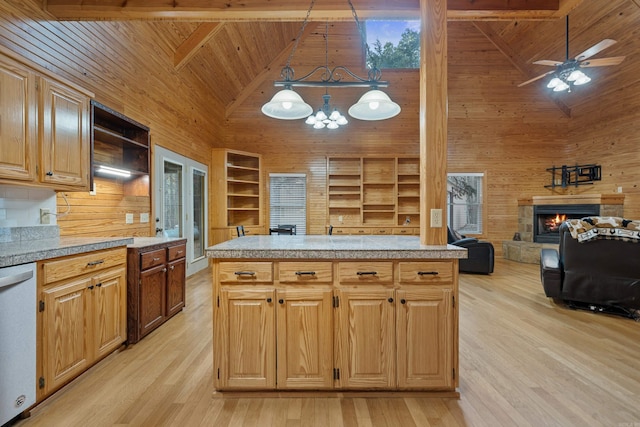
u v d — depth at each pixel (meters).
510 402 1.75
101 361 2.22
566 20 4.94
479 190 6.77
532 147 6.66
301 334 1.81
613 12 4.66
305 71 6.50
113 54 3.10
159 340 2.59
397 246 1.90
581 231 3.19
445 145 1.96
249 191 6.51
